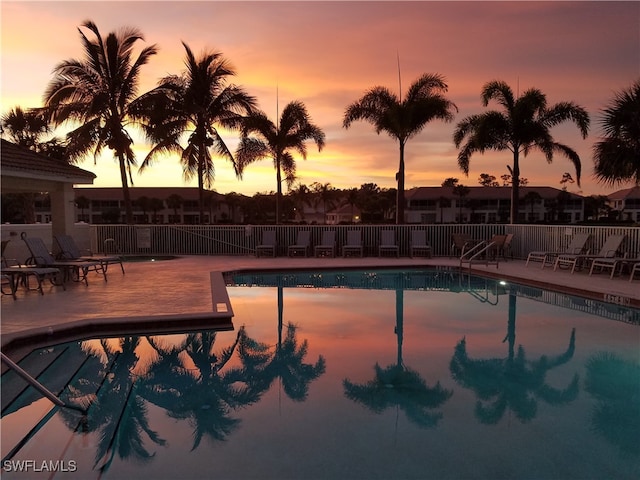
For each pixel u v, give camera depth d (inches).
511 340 262.5
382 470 128.5
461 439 147.1
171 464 132.0
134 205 2410.2
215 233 729.0
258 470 129.0
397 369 215.0
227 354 237.6
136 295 352.2
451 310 344.5
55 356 223.6
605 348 247.4
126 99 826.8
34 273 343.6
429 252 658.2
